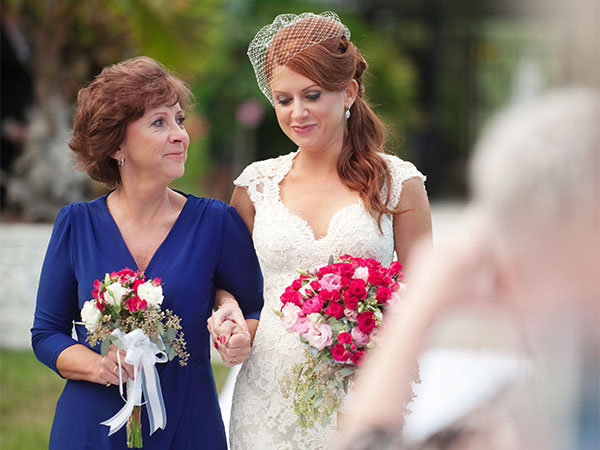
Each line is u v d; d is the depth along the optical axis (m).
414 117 19.00
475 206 1.33
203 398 3.57
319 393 3.30
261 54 3.77
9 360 8.48
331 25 3.66
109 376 3.34
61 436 3.46
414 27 20.36
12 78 13.08
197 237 3.66
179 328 3.40
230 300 3.69
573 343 1.26
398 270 3.36
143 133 3.49
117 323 3.34
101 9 10.50
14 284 8.92
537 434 1.29
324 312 3.28
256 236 3.85
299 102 3.65
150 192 3.60
